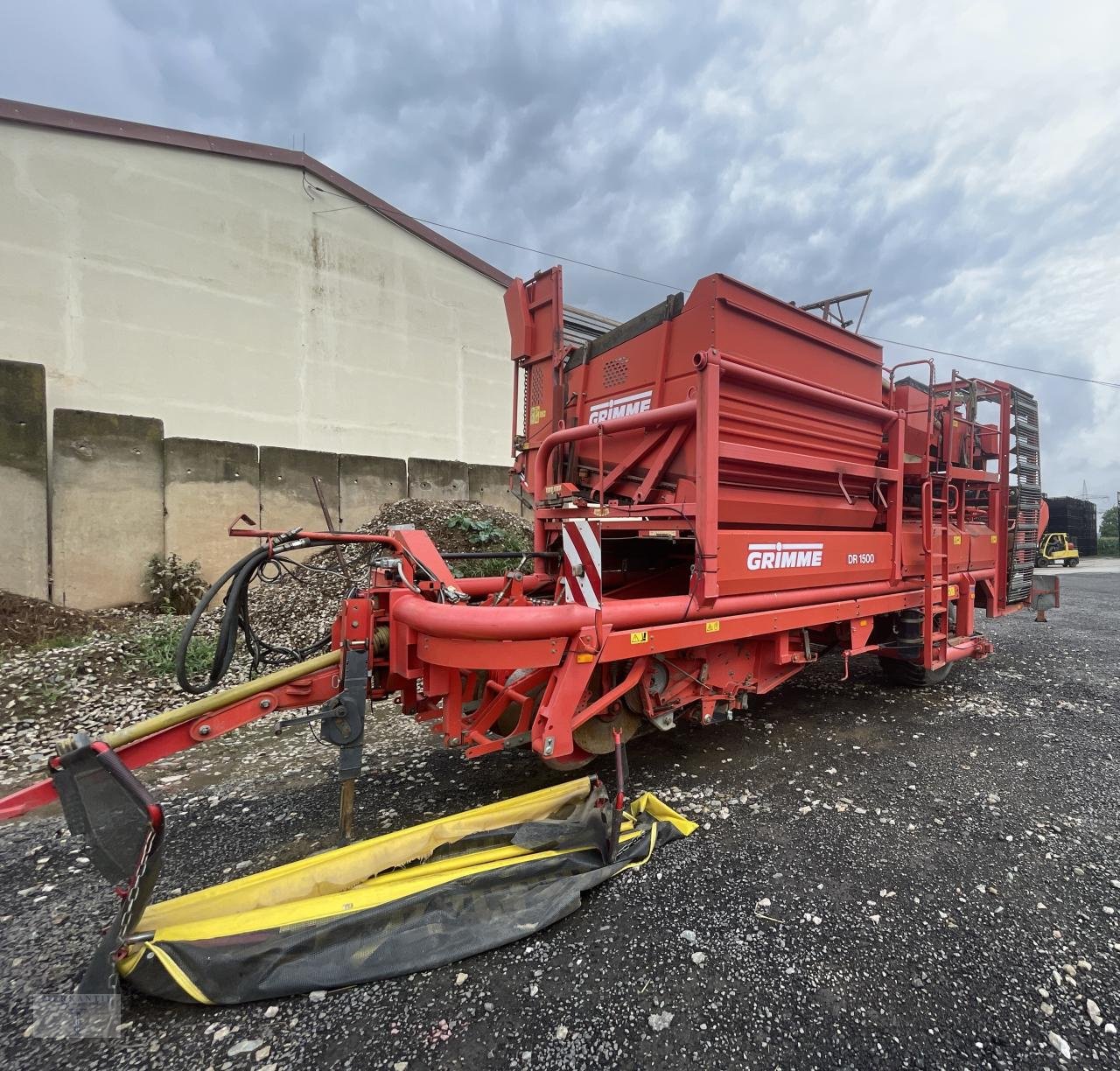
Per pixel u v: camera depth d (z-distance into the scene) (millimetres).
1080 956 2104
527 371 5008
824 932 2203
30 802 1856
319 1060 1668
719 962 2049
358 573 7535
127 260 8773
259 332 10125
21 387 6797
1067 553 24031
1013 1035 1771
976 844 2834
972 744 4152
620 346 4090
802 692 5426
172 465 7930
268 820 3059
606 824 2629
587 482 4395
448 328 12750
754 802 3242
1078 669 6340
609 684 3166
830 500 4055
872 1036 1761
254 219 10023
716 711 3684
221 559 8320
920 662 4887
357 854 2342
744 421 3436
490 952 2088
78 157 8344
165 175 9102
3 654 5383
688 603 3086
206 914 2088
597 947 2117
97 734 4195
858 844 2830
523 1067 1652
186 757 3930
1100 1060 1689
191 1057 1681
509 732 3586
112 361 8672
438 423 12656
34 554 6875
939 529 5074
